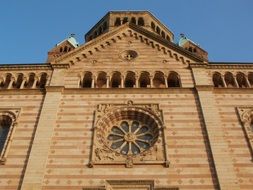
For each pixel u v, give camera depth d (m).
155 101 34.50
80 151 29.88
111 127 33.28
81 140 30.86
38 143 30.23
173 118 32.69
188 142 30.42
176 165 28.50
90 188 26.91
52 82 36.47
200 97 34.47
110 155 29.52
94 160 28.95
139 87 36.22
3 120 33.44
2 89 35.56
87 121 32.62
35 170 28.11
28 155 29.52
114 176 27.80
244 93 35.38
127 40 42.00
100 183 27.33
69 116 33.00
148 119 33.34
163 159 28.94
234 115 33.19
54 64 38.56
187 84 36.47
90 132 31.61
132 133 32.59
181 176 27.72
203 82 36.31
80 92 35.44
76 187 27.09
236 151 29.84
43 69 38.38
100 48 41.00
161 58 39.59
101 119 32.75
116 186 27.08
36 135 30.89
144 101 34.50
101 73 38.28
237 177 27.80
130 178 27.61
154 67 38.66
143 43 41.56
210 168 28.27
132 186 27.03
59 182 27.45
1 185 27.27
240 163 28.86
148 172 28.03
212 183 27.20
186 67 38.53
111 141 32.06
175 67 38.59
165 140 30.53
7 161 29.05
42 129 31.44
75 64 39.09
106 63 39.16
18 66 38.41
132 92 35.41
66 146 30.28
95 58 39.75
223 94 35.31
